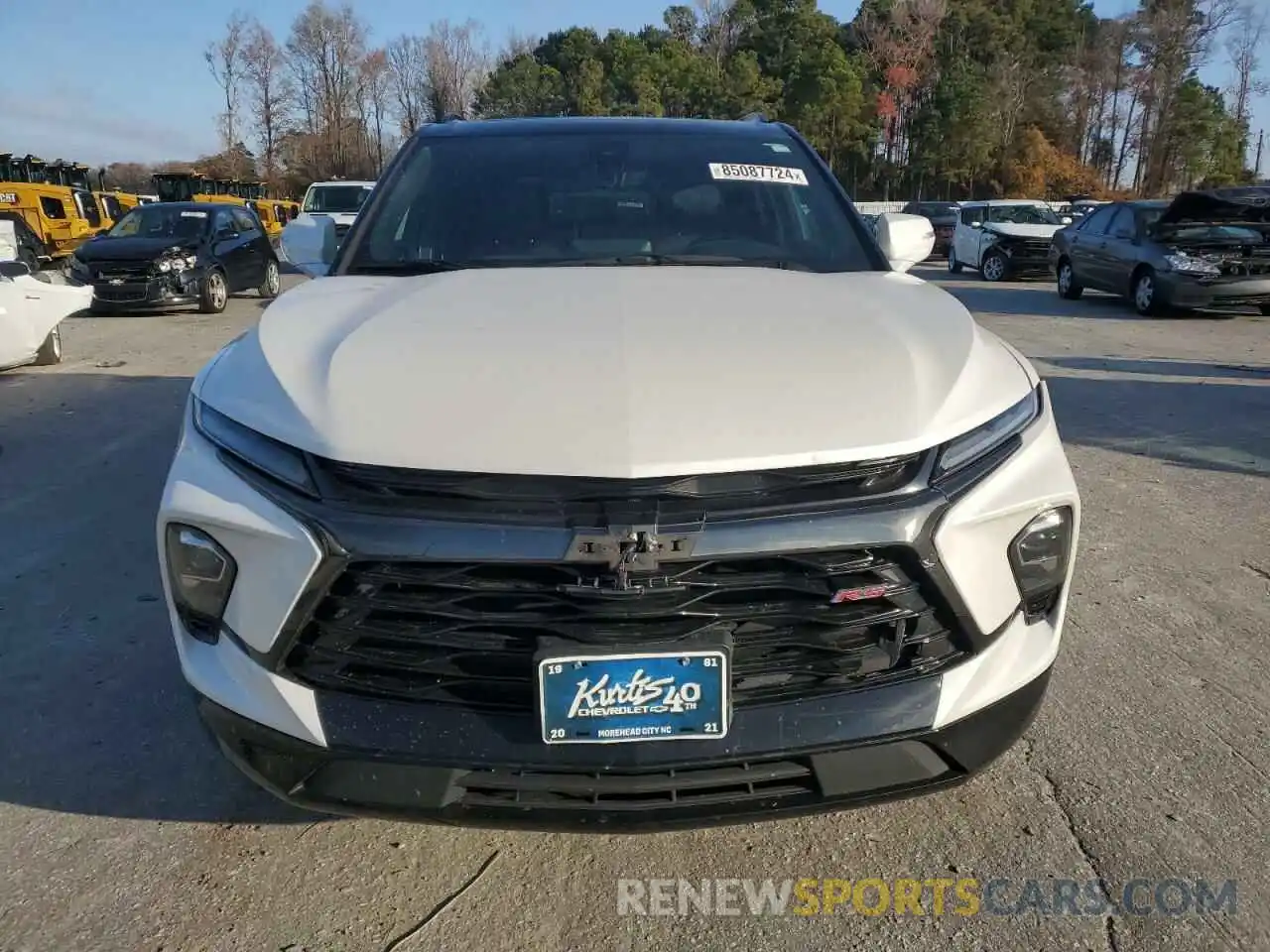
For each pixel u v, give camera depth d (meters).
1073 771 2.69
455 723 1.90
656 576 1.82
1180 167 70.50
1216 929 2.13
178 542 2.04
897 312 2.45
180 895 2.26
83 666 3.30
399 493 1.89
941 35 69.44
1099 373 8.42
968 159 63.09
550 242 3.10
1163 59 68.19
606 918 2.20
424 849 2.42
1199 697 3.06
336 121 75.38
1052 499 2.10
